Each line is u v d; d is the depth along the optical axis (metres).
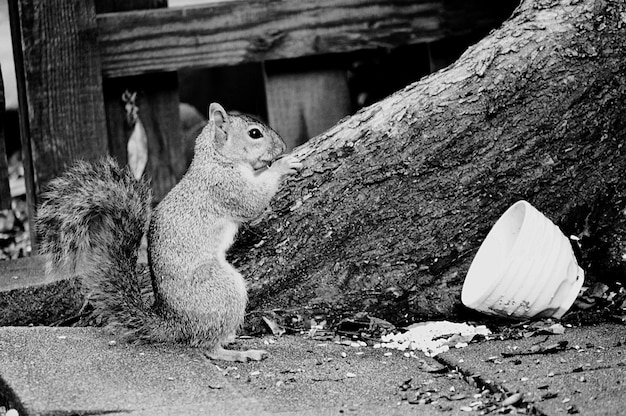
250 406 5.85
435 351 7.01
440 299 7.86
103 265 7.04
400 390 6.21
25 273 8.53
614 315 7.67
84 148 9.34
